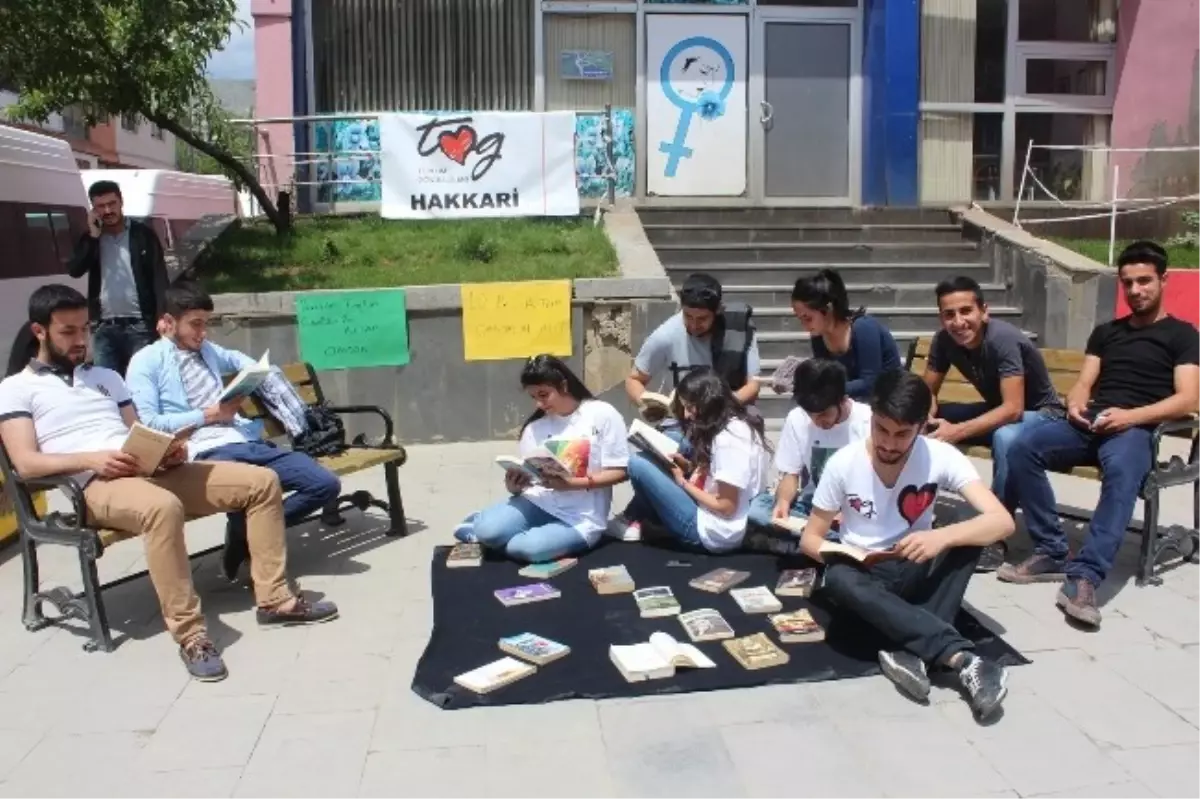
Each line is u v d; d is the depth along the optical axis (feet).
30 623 14.51
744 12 38.27
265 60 36.76
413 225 31.81
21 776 10.59
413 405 25.17
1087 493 20.83
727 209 35.76
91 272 22.80
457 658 12.94
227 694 12.35
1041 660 12.84
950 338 17.47
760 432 16.31
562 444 16.48
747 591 14.64
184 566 13.26
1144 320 15.97
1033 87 40.06
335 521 18.95
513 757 10.69
